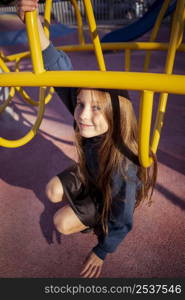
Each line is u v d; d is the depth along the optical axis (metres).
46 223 1.48
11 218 1.52
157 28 1.44
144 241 1.35
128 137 0.94
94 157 1.06
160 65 4.21
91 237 1.39
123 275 1.21
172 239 1.35
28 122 2.52
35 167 1.92
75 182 1.27
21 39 4.69
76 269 1.25
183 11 0.89
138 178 1.07
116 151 0.95
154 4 3.20
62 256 1.31
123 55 4.83
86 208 1.21
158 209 1.51
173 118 2.46
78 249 1.34
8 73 0.64
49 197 1.35
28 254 1.33
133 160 0.98
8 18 5.09
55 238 1.40
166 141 2.12
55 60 1.00
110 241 1.08
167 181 1.70
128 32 3.49
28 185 1.75
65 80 0.60
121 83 0.57
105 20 9.59
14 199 1.65
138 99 2.92
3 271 1.25
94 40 1.14
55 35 5.61
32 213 1.54
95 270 1.16
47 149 2.11
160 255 1.28
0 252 1.34
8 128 2.41
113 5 9.38
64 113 2.68
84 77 0.59
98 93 0.83
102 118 0.87
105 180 1.03
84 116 0.87
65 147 2.13
